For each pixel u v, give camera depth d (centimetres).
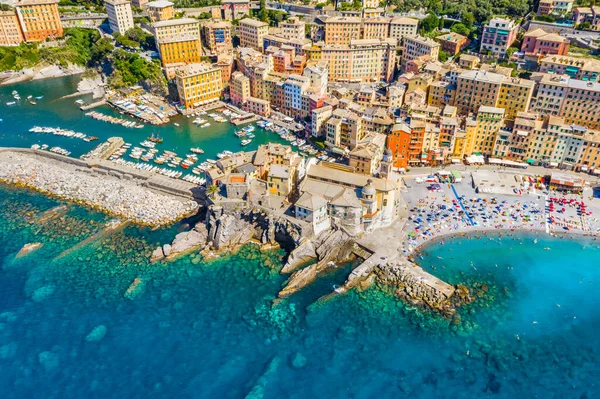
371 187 18212
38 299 16512
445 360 14525
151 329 15488
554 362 14450
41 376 14088
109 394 13550
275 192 19750
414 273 17088
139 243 18912
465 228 19400
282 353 14738
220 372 14188
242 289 16925
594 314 16000
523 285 16988
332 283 17100
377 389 13662
